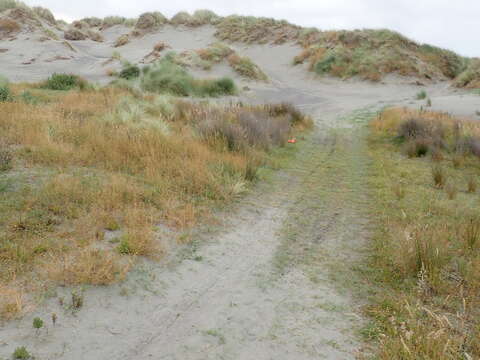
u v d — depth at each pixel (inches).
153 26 1822.1
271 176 365.4
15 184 242.5
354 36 1491.1
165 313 157.0
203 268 194.2
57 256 176.1
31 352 124.5
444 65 1435.8
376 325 154.4
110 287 164.9
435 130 529.3
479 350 136.7
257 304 168.7
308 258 213.3
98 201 230.8
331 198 315.9
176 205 255.3
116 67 1129.4
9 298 145.2
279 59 1562.5
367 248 225.8
